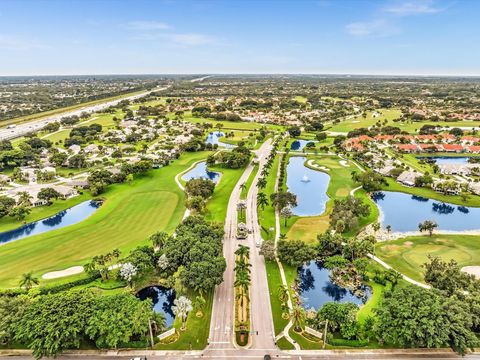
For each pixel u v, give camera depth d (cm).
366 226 15062
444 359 7894
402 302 8369
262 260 12206
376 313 8525
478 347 8162
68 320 8056
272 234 14162
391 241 13712
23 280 10606
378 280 10975
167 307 10450
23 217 16088
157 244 12450
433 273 10369
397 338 7812
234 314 9444
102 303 8644
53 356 7944
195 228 12675
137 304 8712
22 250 13038
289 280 11081
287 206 15812
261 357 7988
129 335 8031
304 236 14025
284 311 9462
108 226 15038
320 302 10388
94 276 11125
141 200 17988
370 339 8488
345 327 8412
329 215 15812
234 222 15175
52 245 13400
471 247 13138
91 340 8425
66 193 18650
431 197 18412
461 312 8056
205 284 9694
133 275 10675
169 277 10681
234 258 12294
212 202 17500
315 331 8650
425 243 13488
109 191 19575
